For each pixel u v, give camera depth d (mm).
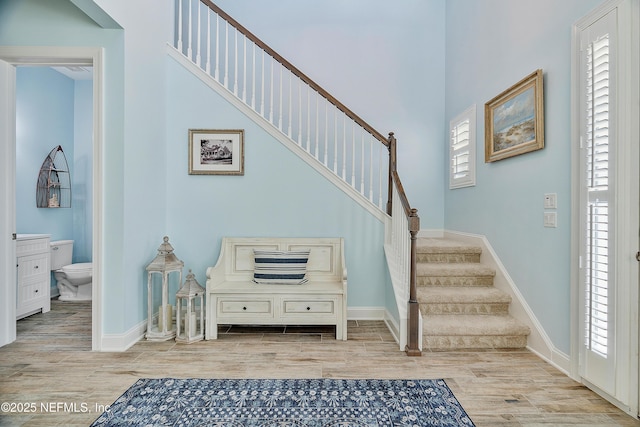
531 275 2953
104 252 2904
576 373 2420
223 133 3725
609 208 2139
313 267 3699
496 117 3514
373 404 2107
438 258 3820
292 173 3746
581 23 2365
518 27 3174
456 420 1955
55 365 2607
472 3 4086
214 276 3350
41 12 2893
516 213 3184
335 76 4855
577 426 1914
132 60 3031
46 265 3984
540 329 2824
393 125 4887
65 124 4977
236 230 3748
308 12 4871
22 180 4305
